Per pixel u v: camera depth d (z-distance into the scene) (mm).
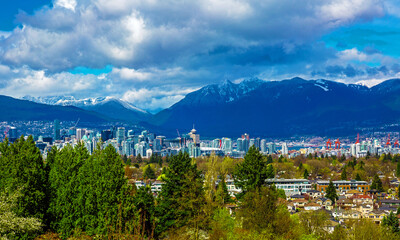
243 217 60219
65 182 62062
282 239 55500
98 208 57938
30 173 57531
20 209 54531
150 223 65500
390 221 116938
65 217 59781
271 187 67812
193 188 64562
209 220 61562
